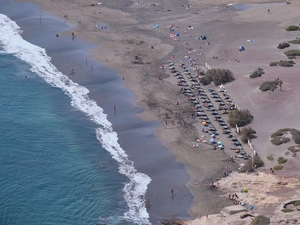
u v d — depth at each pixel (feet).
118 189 342.44
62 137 399.85
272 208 308.81
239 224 294.46
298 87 456.45
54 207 323.37
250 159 363.76
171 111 431.84
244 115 410.31
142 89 467.11
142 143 391.24
